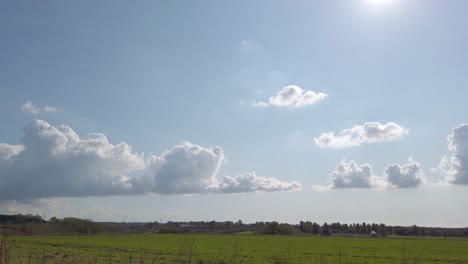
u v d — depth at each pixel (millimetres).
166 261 35969
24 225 97750
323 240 100000
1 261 14297
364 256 53719
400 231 165125
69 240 75625
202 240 86562
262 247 66438
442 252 64375
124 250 52219
